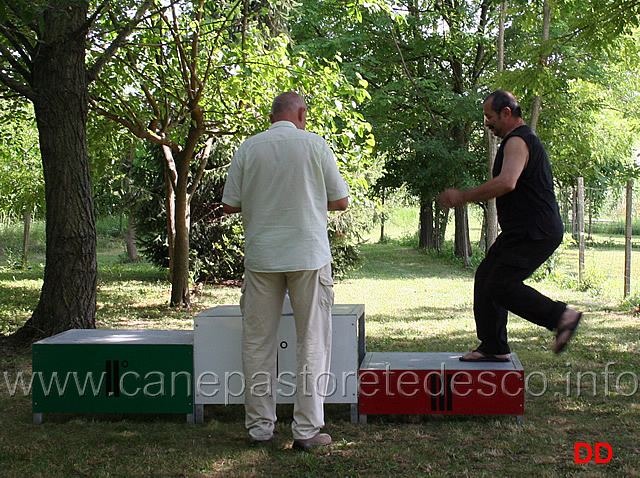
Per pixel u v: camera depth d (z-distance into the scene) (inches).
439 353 193.0
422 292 549.3
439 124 821.2
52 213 284.4
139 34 380.8
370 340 306.3
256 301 152.4
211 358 172.6
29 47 283.4
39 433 165.9
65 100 279.9
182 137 464.4
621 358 251.9
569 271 619.5
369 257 990.4
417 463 141.5
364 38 776.3
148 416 183.0
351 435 162.2
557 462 140.5
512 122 157.1
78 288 286.0
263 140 152.8
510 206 153.3
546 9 500.7
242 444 156.2
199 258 623.8
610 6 331.6
